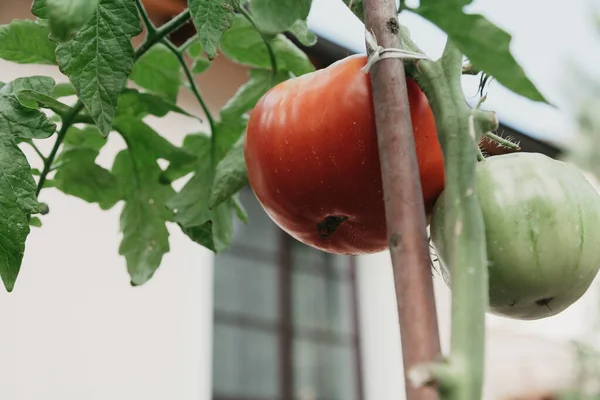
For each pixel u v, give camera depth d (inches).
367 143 24.8
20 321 78.0
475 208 18.5
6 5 69.4
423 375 17.0
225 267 119.3
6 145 24.5
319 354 121.1
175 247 91.0
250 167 27.0
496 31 19.4
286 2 22.1
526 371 117.3
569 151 121.3
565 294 23.8
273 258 123.7
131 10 23.2
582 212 23.6
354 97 25.0
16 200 24.2
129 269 34.0
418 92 24.6
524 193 23.3
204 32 21.8
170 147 33.3
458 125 19.6
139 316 86.3
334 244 28.0
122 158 33.9
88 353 81.7
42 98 26.0
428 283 18.9
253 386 117.9
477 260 18.0
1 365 76.0
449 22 19.7
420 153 24.5
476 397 16.9
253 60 34.4
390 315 116.7
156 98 31.4
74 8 18.6
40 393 77.7
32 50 30.4
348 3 23.4
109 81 22.8
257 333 120.3
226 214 33.8
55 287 80.9
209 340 93.7
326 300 122.8
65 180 33.7
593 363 105.2
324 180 25.3
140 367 85.1
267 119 26.0
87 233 84.4
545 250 23.0
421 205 19.7
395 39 21.5
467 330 17.3
